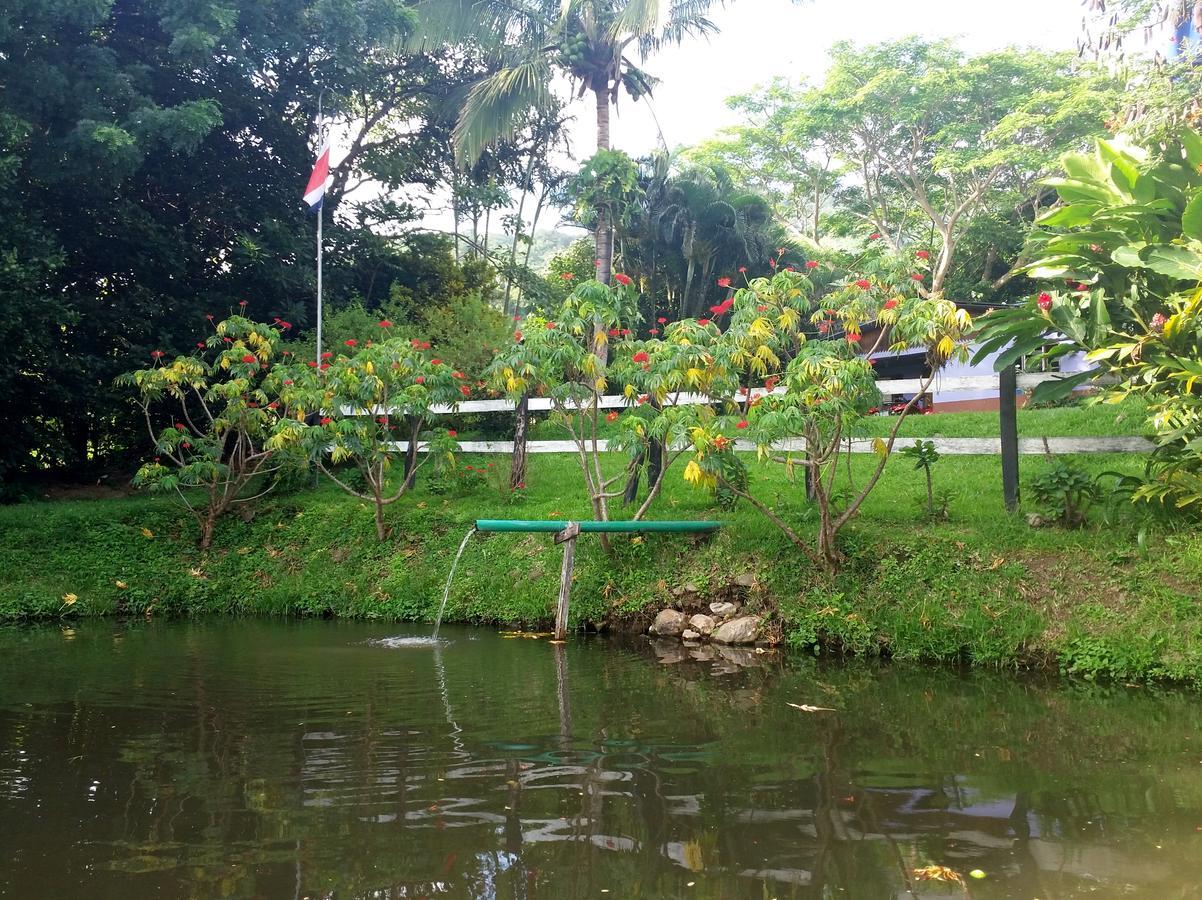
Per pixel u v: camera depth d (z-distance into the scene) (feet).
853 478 32.40
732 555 27.27
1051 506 24.52
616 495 32.55
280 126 52.13
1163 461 22.33
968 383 28.40
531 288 74.13
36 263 37.93
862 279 25.20
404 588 32.30
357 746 15.38
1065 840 11.10
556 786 13.23
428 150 71.00
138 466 50.88
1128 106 24.32
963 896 9.65
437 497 38.27
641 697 18.99
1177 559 21.35
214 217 50.65
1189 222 20.52
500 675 21.45
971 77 80.64
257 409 36.78
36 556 36.42
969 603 22.80
